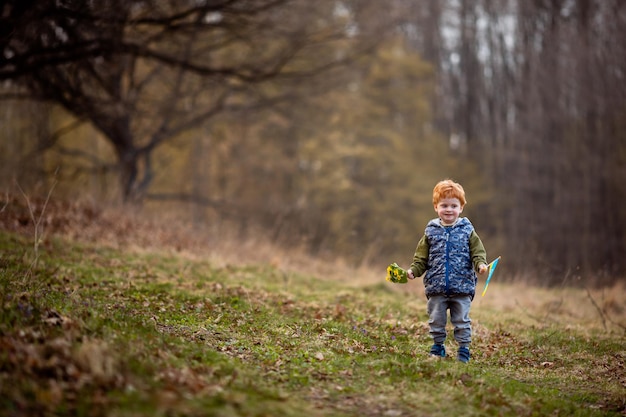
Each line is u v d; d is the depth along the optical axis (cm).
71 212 1081
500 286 1086
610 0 2225
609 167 2391
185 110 1939
